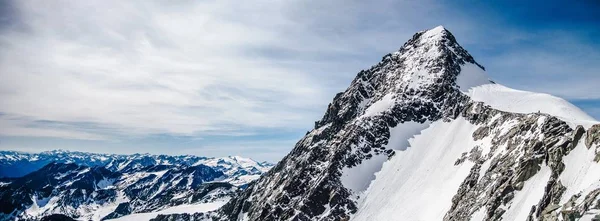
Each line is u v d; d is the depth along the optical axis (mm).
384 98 193375
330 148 176000
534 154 94375
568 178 76125
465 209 102062
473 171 116250
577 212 63688
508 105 151875
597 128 78250
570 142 84312
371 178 151625
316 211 145875
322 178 154000
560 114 127938
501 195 92062
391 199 135000
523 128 112500
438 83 184750
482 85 185625
